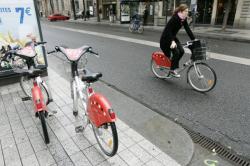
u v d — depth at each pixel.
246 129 3.51
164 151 2.95
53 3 50.16
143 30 16.48
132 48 9.82
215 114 3.97
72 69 3.16
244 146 3.12
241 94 4.75
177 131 3.41
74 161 2.76
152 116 3.86
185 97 4.68
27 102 4.33
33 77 3.17
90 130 3.40
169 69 5.42
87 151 2.94
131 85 5.41
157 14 21.45
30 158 2.81
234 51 9.06
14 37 4.99
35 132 3.36
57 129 3.42
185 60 7.46
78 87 3.09
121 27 20.61
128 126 3.51
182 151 2.96
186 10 4.65
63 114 3.85
